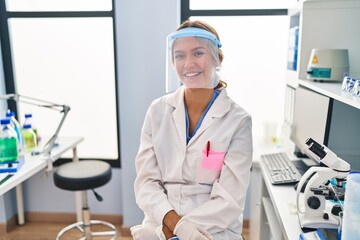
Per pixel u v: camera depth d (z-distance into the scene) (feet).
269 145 8.18
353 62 6.35
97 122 9.74
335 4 6.23
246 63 9.16
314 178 4.20
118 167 9.61
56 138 8.09
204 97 4.62
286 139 8.13
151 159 4.67
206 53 4.40
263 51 9.08
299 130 6.55
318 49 6.16
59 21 9.23
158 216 4.26
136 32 8.36
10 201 9.49
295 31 7.27
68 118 9.76
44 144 8.29
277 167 6.15
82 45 9.33
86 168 7.82
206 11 9.01
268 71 9.16
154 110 4.80
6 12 9.18
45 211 9.90
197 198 4.46
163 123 4.68
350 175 3.35
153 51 8.41
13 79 9.57
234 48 9.12
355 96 4.39
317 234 3.69
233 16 8.98
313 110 5.75
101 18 9.09
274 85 9.21
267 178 5.79
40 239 8.95
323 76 6.15
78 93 9.61
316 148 4.23
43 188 9.77
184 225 4.01
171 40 4.52
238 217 4.42
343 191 4.22
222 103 4.61
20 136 7.69
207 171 4.43
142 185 4.62
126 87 8.63
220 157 4.40
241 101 9.35
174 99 4.78
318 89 5.37
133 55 8.46
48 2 9.14
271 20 8.93
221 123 4.55
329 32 6.37
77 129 9.82
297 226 4.15
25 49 9.48
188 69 4.40
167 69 4.93
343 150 5.88
